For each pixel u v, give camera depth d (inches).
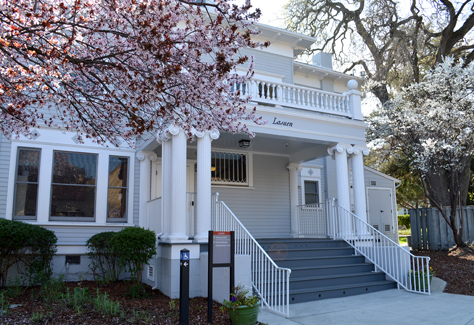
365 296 325.4
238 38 210.2
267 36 522.9
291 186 521.3
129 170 422.6
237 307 223.9
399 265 364.8
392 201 648.4
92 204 399.2
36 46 224.5
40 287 320.8
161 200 345.4
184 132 331.6
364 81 684.7
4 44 174.2
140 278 346.3
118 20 221.1
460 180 525.7
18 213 366.3
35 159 379.6
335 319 250.1
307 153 490.9
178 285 305.3
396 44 681.6
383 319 249.6
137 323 222.5
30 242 315.6
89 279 375.9
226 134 416.2
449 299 311.1
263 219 496.4
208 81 219.6
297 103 414.0
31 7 205.0
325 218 483.5
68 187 390.9
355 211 425.4
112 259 361.1
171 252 308.0
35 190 375.6
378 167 965.8
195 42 209.9
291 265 349.1
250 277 281.9
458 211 554.6
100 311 243.1
